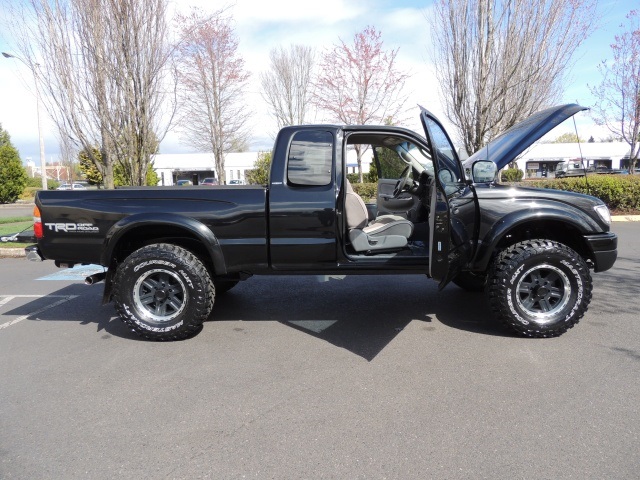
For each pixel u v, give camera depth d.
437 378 3.26
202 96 21.39
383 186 5.56
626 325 4.23
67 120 8.96
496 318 4.02
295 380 3.29
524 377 3.23
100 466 2.36
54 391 3.21
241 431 2.65
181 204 3.99
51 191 4.11
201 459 2.40
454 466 2.29
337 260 4.06
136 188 4.15
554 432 2.55
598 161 38.81
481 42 10.59
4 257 8.95
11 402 3.06
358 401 2.96
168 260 3.93
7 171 28.00
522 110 10.70
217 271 4.04
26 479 2.26
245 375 3.39
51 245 4.10
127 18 8.67
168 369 3.53
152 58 9.09
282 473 2.27
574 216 3.90
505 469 2.25
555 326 3.89
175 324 4.03
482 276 5.39
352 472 2.26
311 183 3.97
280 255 4.01
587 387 3.06
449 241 3.46
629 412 2.74
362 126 4.08
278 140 4.03
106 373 3.48
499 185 4.12
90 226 4.02
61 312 5.14
